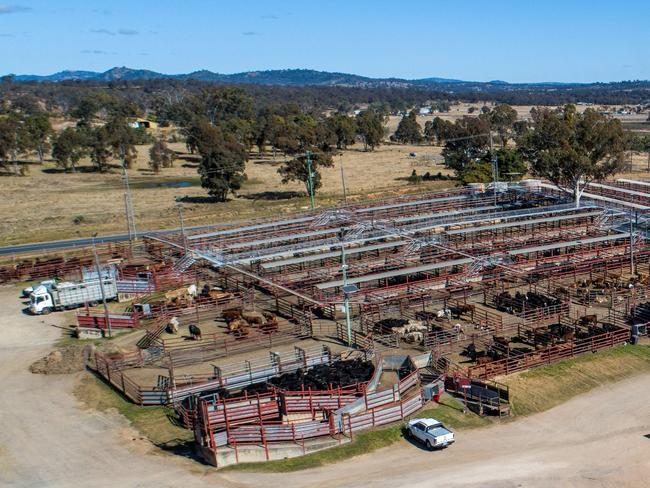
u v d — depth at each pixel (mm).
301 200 127812
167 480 35250
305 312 61844
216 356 53031
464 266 69375
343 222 93625
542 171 101188
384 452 37719
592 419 41438
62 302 67562
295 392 40031
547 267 70125
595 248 76875
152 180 167750
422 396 43500
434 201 105875
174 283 73562
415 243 77438
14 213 127438
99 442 39875
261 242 79750
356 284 67188
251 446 37500
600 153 97562
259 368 48438
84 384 49031
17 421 43250
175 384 46000
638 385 46000
